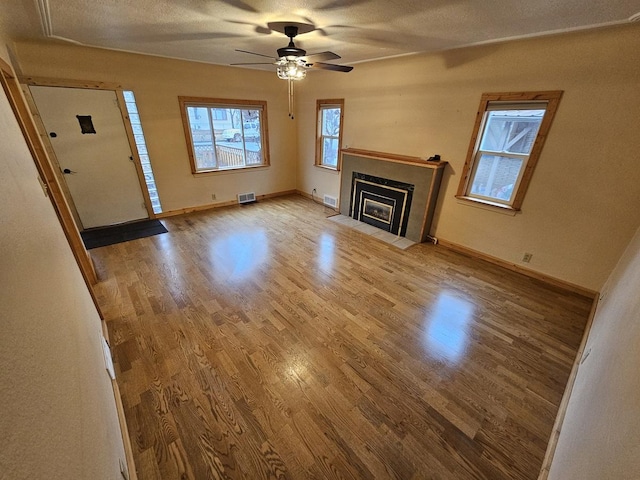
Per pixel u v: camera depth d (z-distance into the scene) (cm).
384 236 425
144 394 175
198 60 425
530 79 279
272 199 593
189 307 256
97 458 88
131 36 295
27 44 316
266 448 150
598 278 280
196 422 161
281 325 238
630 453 62
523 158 305
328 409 171
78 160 382
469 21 229
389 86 400
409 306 268
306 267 331
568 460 113
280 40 304
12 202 85
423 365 203
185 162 473
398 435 158
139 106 405
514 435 160
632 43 224
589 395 129
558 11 202
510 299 282
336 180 533
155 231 415
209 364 198
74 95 358
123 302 260
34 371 60
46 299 87
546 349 221
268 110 539
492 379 194
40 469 51
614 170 253
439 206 390
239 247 374
